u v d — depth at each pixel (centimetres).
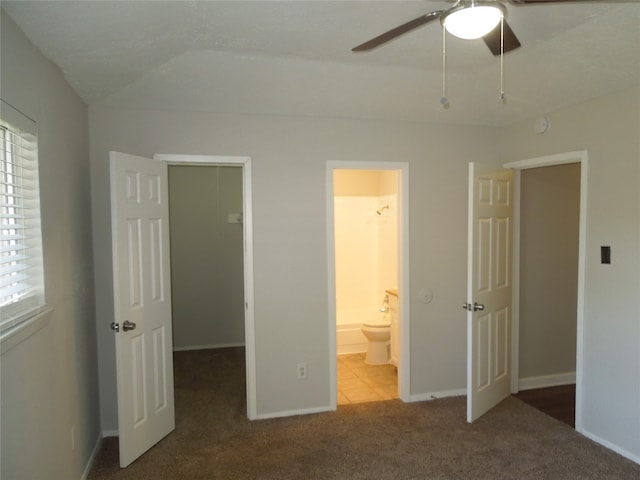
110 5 193
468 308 339
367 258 558
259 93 321
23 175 197
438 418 349
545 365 419
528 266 408
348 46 272
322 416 354
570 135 329
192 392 411
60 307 233
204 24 241
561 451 298
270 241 350
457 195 390
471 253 337
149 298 306
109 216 320
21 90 185
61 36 205
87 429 283
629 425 288
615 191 295
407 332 382
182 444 311
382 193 541
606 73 279
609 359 301
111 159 272
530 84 319
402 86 330
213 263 564
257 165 346
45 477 203
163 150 328
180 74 296
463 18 156
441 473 272
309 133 355
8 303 172
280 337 354
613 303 297
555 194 412
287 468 279
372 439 316
